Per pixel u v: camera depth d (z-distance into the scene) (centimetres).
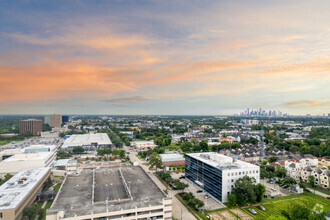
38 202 14462
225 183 14700
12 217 10469
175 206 14200
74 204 11044
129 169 17475
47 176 17538
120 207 10725
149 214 10825
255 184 14988
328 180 16988
